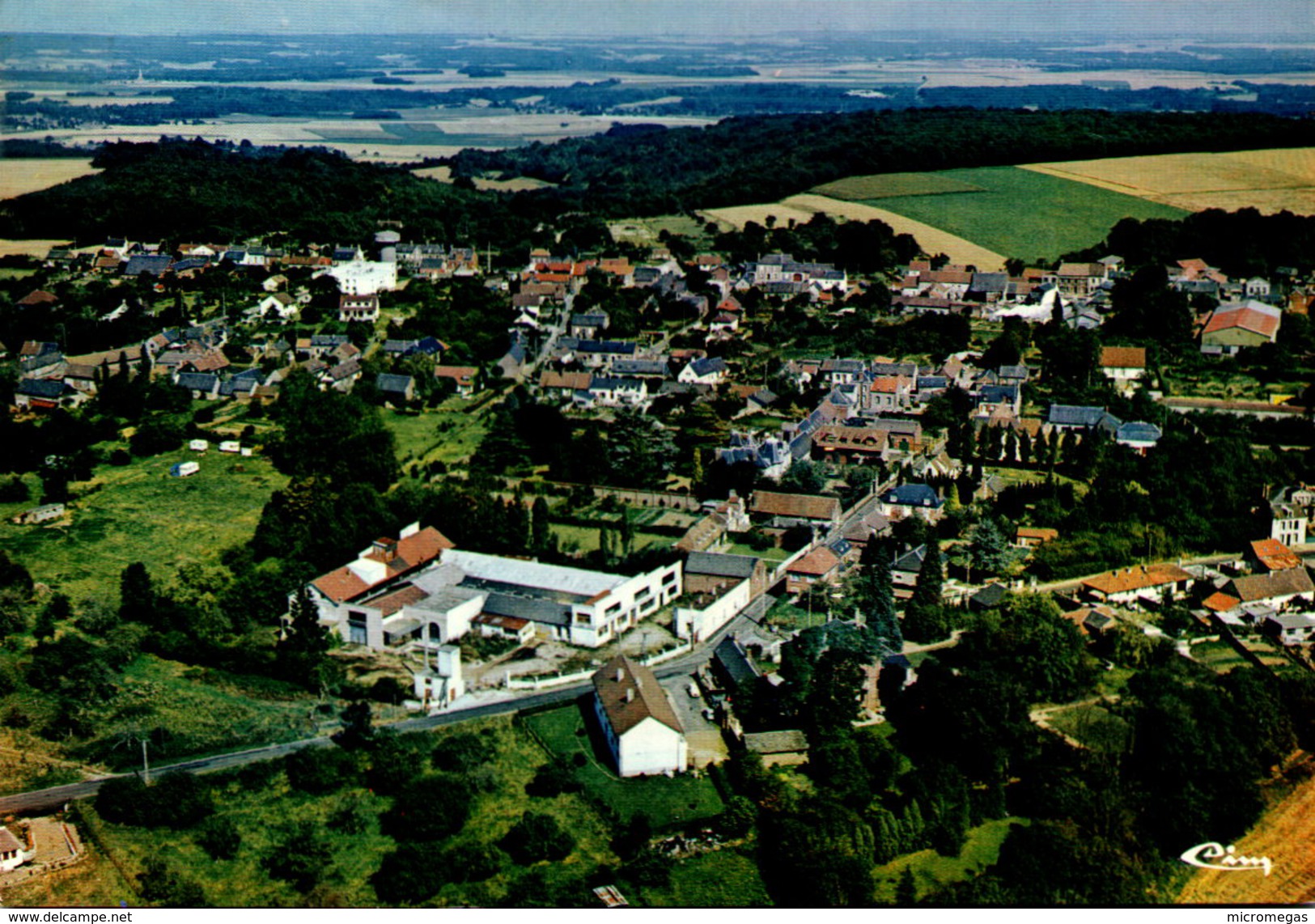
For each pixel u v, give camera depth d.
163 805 127.62
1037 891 119.38
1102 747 143.12
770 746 141.00
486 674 160.62
